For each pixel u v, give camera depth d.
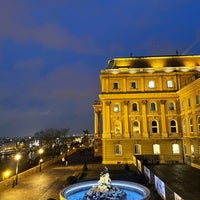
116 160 47.34
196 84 38.31
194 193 23.14
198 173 34.59
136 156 46.44
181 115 47.44
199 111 38.81
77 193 21.64
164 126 47.75
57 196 23.78
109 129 48.03
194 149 41.34
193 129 41.56
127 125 47.91
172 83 49.41
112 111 48.88
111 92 49.19
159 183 21.61
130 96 48.72
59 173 37.97
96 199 18.64
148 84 49.62
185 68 49.75
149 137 47.53
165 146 47.34
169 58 52.72
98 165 45.59
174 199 16.80
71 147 118.00
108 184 19.92
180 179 30.30
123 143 47.69
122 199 19.16
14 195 24.59
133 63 52.62
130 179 28.11
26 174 35.28
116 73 49.97
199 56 52.59
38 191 26.11
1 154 153.12
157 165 43.28
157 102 48.91
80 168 42.91
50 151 108.00
